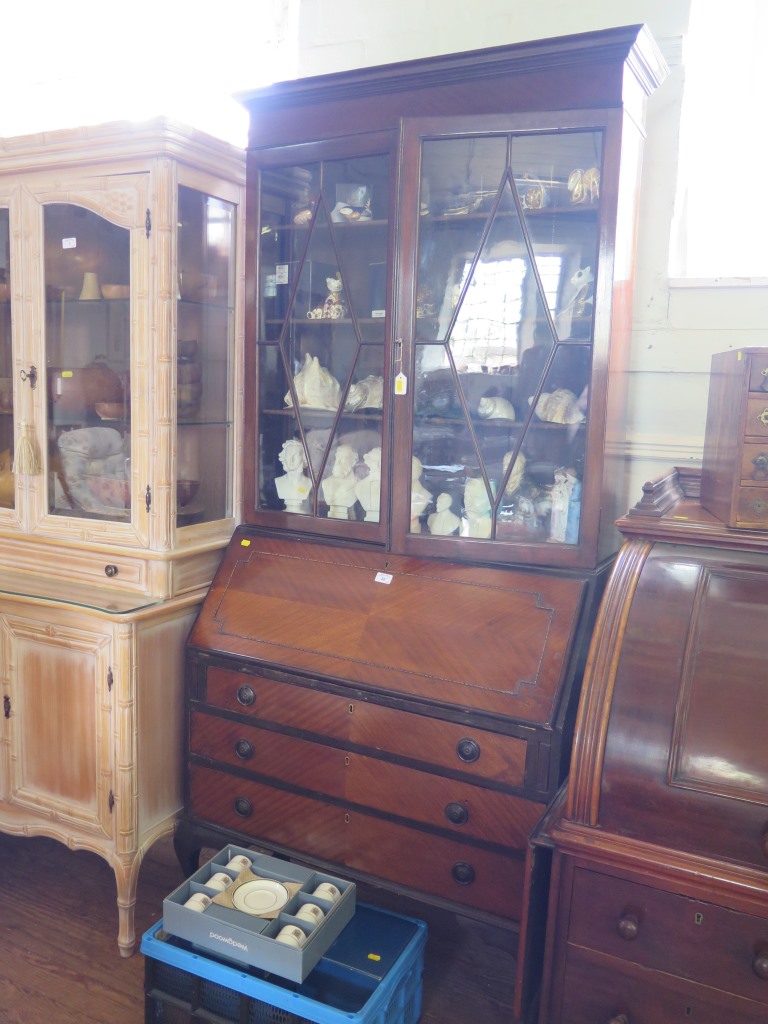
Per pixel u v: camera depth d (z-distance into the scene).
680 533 1.55
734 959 1.37
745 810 1.36
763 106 2.23
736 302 2.18
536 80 1.88
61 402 2.33
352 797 1.98
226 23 2.84
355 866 2.00
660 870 1.39
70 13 3.12
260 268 2.25
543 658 1.80
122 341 2.20
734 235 2.29
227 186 2.30
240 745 2.12
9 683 2.28
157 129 2.03
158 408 2.16
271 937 1.72
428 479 2.08
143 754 2.14
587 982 1.50
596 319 1.88
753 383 1.48
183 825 2.26
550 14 2.31
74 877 2.38
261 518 2.32
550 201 1.91
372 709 1.93
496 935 1.84
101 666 2.10
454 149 1.96
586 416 1.91
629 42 1.76
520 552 1.98
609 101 1.82
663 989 1.44
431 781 1.87
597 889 1.47
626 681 1.48
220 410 2.40
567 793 1.49
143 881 2.37
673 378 2.26
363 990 1.72
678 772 1.41
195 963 1.74
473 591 1.97
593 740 1.47
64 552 2.39
